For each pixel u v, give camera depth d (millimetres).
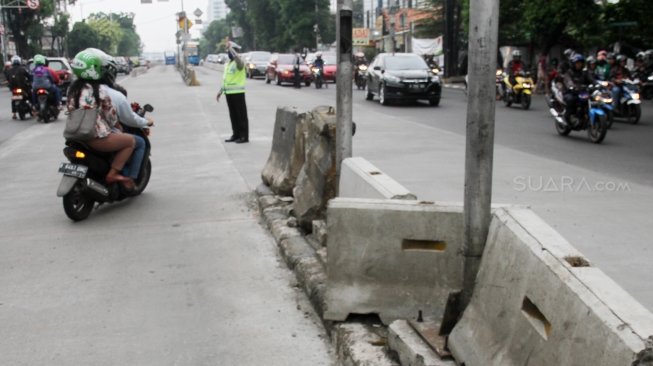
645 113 18547
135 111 8352
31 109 19328
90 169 7117
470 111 3168
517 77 20344
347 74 5453
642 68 24094
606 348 2111
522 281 2715
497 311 2865
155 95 27281
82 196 7141
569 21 25781
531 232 2812
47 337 4211
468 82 3178
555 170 9531
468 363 2918
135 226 6902
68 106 7145
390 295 3881
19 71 18953
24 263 5746
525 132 14438
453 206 3844
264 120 16891
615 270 5051
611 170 9547
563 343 2338
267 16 81875
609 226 6340
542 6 25797
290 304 4695
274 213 6820
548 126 15609
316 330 4246
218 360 3855
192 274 5379
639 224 6402
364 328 3844
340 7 5375
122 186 7520
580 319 2277
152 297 4879
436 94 22031
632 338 2035
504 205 3492
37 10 54344
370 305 3896
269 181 8000
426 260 3842
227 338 4152
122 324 4395
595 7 25703
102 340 4148
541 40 27453
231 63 12539
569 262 2521
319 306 4410
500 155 11055
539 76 26953
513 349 2666
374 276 3912
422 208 3842
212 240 6340
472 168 3184
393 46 42812
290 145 7590
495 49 3104
